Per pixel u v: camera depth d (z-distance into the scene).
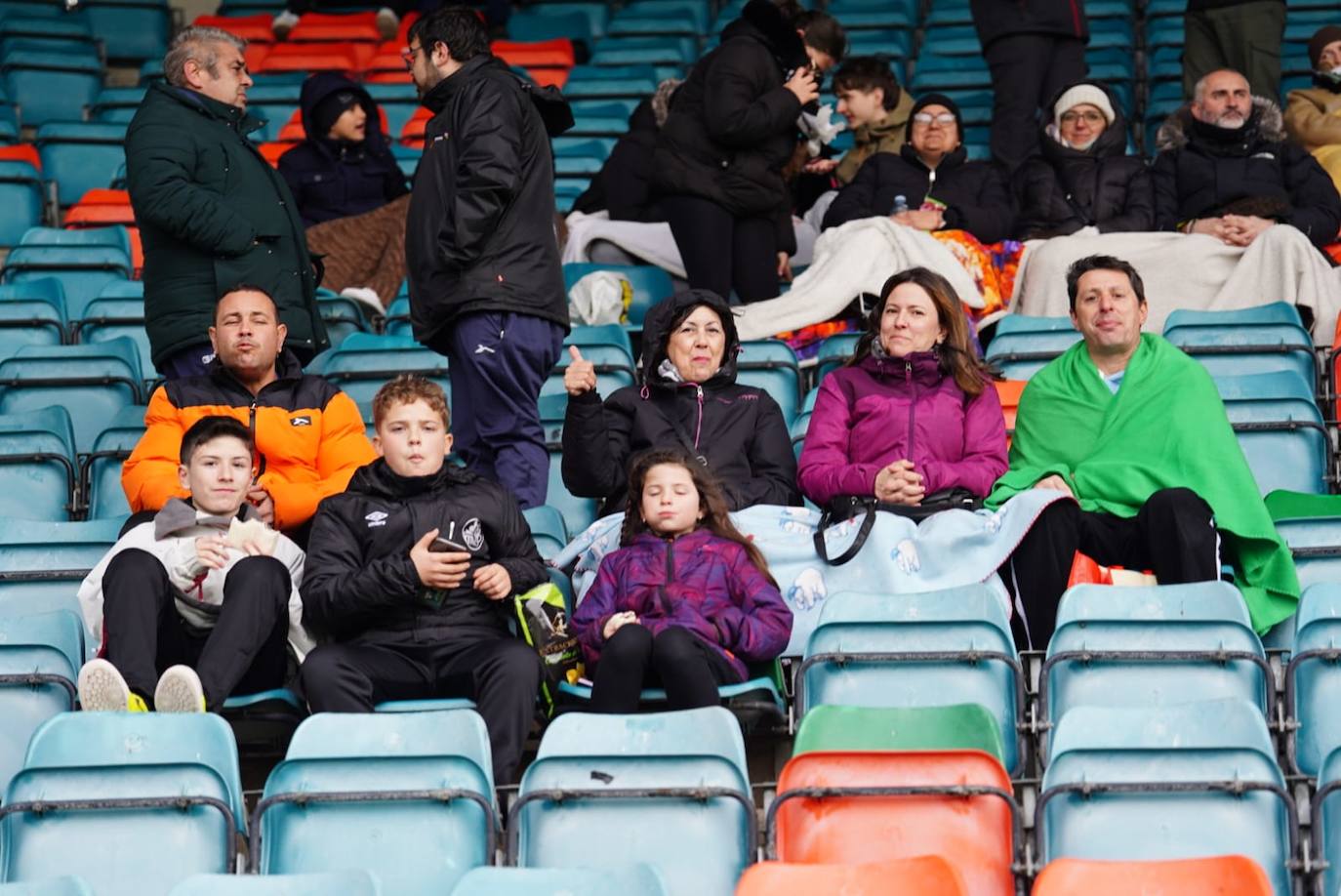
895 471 6.71
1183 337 8.57
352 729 5.37
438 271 7.33
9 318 9.69
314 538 6.29
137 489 6.86
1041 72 12.00
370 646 6.03
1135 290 7.27
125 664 5.84
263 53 15.73
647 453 6.45
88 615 6.12
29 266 10.79
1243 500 6.75
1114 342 7.20
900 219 9.72
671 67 14.94
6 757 5.95
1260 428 7.66
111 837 5.23
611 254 10.25
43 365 8.84
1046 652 6.04
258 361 7.15
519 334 7.29
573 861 5.15
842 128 10.45
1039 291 9.41
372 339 9.03
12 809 5.21
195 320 7.86
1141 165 10.11
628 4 16.14
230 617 5.92
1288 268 9.18
